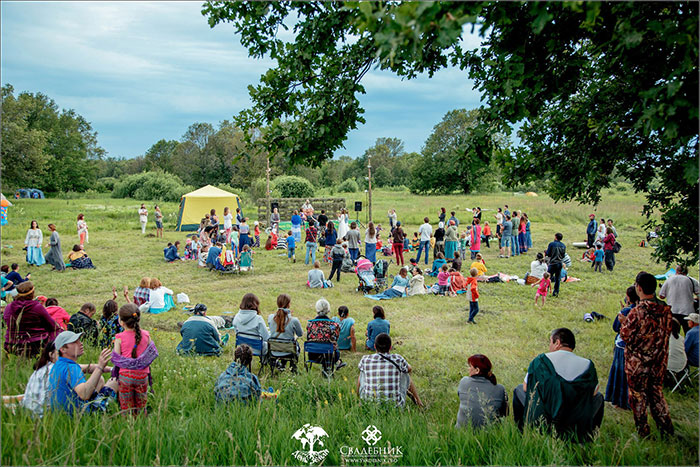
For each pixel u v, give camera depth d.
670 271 14.73
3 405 3.79
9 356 5.81
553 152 6.28
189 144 75.56
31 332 6.04
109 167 134.50
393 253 19.58
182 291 13.56
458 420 4.57
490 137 4.63
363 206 38.88
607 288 13.88
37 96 77.44
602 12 3.87
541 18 2.92
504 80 4.41
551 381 4.07
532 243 22.19
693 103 3.18
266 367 7.11
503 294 13.28
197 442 3.52
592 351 8.48
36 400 3.91
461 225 28.31
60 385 3.99
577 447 3.79
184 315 10.94
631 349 4.68
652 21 3.19
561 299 12.73
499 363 7.88
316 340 7.06
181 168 74.56
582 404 4.03
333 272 14.93
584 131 5.89
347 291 13.80
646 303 4.62
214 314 11.11
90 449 3.27
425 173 67.19
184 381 5.94
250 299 7.26
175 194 57.34
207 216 20.31
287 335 6.98
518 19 4.22
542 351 8.58
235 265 16.56
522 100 4.45
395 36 2.33
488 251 20.52
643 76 4.10
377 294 13.30
